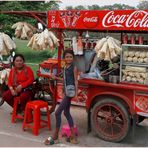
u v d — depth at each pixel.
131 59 5.55
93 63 6.15
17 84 6.68
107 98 5.71
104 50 5.46
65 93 5.58
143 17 5.28
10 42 6.90
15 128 6.35
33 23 10.66
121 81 5.66
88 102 5.93
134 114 5.55
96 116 5.83
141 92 5.44
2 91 7.62
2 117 7.04
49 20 6.18
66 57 5.58
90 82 5.79
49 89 6.80
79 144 5.63
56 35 6.30
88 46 6.33
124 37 5.75
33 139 5.80
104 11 5.61
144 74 5.46
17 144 5.55
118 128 5.96
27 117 6.48
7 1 13.20
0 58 8.18
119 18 5.49
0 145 5.48
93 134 6.10
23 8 13.20
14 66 6.72
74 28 5.93
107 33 6.05
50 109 6.60
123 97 5.53
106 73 5.98
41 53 14.87
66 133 5.81
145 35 5.88
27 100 6.70
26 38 6.76
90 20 5.75
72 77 5.58
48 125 6.29
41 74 6.68
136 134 6.24
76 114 7.35
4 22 12.73
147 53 5.45
